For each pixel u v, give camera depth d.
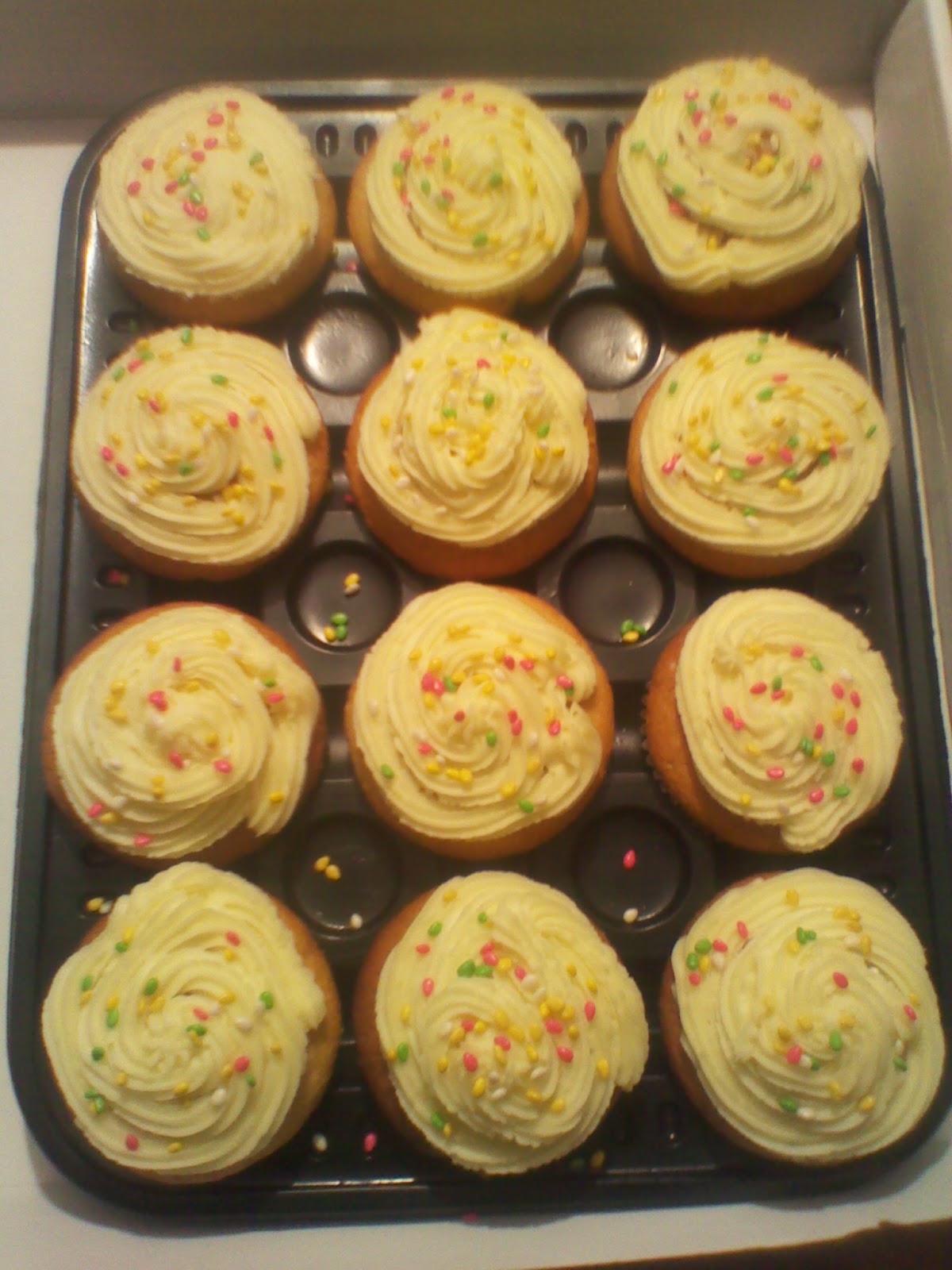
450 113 0.33
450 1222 0.28
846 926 0.28
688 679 0.30
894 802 0.31
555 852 0.31
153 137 0.33
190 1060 0.26
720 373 0.32
